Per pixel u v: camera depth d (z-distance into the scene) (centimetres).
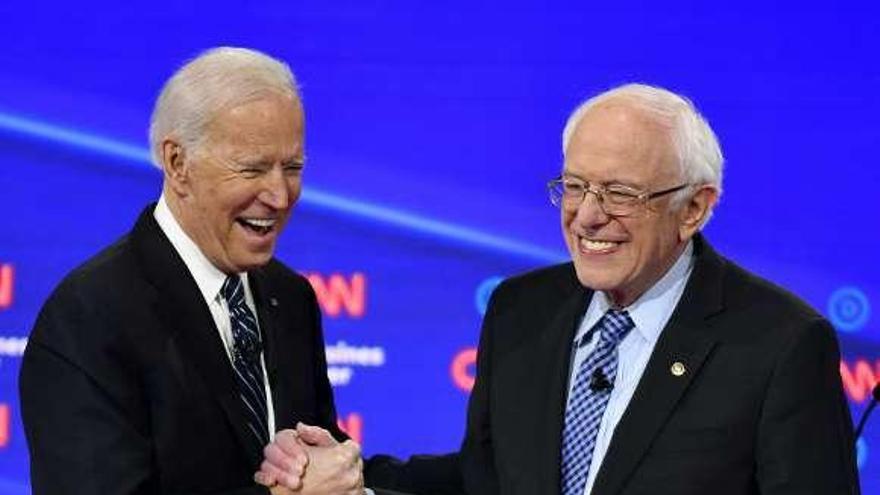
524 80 1525
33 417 952
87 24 1500
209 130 938
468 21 1520
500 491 970
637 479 912
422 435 1523
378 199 1518
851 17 1534
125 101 1504
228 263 978
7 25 1490
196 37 1508
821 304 1534
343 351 1515
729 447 905
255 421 1000
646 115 905
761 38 1534
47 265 1491
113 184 1501
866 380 1530
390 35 1518
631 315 945
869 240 1536
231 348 1005
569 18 1525
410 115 1520
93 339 945
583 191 909
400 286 1520
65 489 930
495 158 1525
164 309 971
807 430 895
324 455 971
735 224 1534
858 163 1534
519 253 1527
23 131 1491
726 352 919
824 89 1536
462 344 1527
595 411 939
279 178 945
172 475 961
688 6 1529
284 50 1511
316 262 1512
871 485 1527
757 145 1532
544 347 975
